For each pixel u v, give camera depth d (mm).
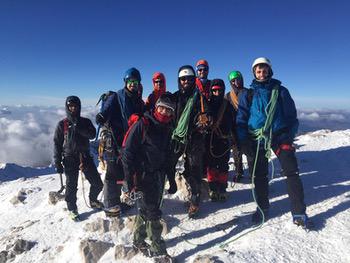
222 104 4031
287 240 3197
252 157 3580
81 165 4340
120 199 4234
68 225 4238
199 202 3971
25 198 5781
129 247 3453
